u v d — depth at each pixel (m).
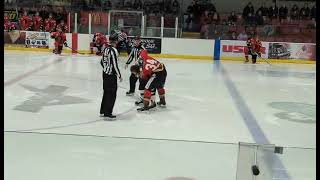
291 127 7.35
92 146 3.88
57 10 21.83
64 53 18.62
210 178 3.77
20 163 3.87
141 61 8.27
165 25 20.28
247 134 6.82
